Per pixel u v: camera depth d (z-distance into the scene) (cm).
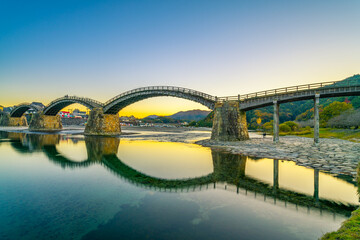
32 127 9319
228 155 2677
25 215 1035
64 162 2419
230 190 1395
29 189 1452
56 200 1243
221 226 908
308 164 2056
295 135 6475
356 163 2028
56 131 8856
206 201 1209
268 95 3875
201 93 4847
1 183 1596
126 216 1020
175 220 971
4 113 12975
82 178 1741
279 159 2344
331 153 2567
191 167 2105
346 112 6788
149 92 5884
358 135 4566
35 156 2808
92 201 1227
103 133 6738
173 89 5406
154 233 851
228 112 4216
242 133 4231
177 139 5425
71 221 973
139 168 2092
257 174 1761
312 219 965
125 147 3753
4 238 827
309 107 16338
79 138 5541
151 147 3738
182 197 1281
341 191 1332
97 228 898
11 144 4103
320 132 6381
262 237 808
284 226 900
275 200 1209
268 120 15988
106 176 1803
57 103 8462
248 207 1116
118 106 6969
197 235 829
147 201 1223
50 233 864
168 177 1752
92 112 7044
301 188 1402
